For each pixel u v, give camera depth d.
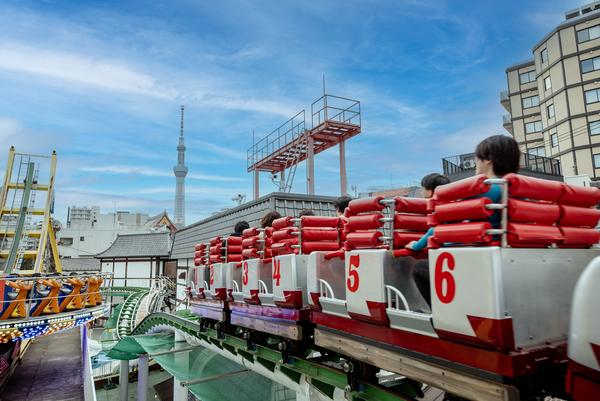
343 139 15.60
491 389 2.70
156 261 37.72
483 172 3.25
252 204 14.48
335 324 4.28
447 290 2.86
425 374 3.23
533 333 2.69
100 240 66.44
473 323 2.64
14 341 16.30
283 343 5.83
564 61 40.81
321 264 4.51
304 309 4.91
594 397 2.24
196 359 12.02
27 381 15.76
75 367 17.61
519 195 2.74
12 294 14.02
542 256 2.84
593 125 38.84
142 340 15.40
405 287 3.70
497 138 3.19
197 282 8.50
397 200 3.73
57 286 14.66
